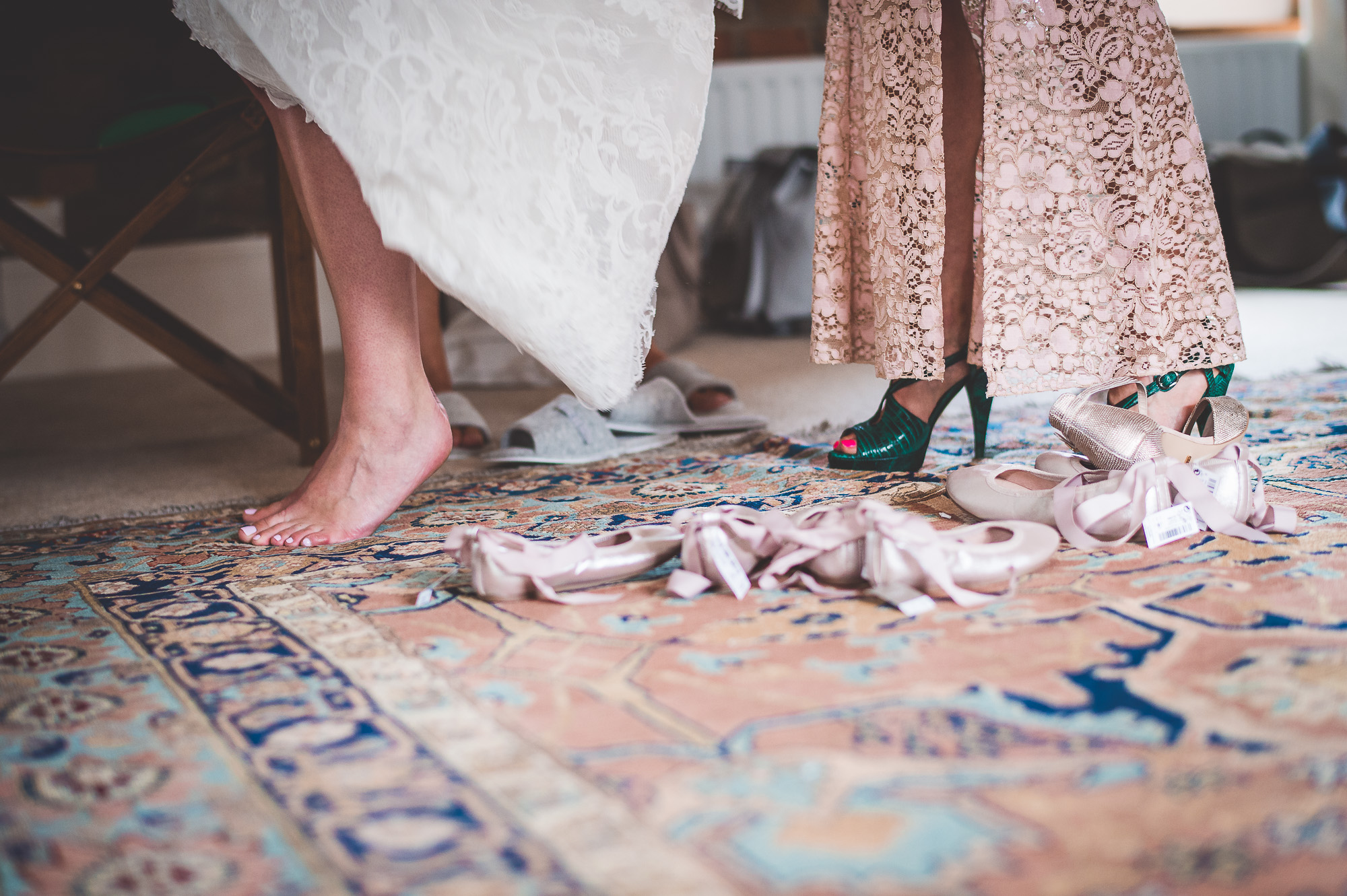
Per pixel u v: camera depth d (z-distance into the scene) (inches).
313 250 66.1
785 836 20.8
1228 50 156.8
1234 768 22.3
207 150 63.1
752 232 119.5
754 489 52.6
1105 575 35.6
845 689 27.6
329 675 30.5
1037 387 50.4
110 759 25.7
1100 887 18.8
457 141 41.5
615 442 65.5
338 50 40.1
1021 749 23.7
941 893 18.8
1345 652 27.8
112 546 48.6
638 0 46.1
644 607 35.2
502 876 20.1
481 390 100.5
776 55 150.9
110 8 100.7
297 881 20.3
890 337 53.2
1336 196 129.7
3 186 99.3
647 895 19.2
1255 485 39.7
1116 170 49.2
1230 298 49.9
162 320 69.3
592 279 46.3
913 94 50.2
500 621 34.7
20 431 89.7
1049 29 47.9
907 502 47.8
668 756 24.4
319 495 48.4
